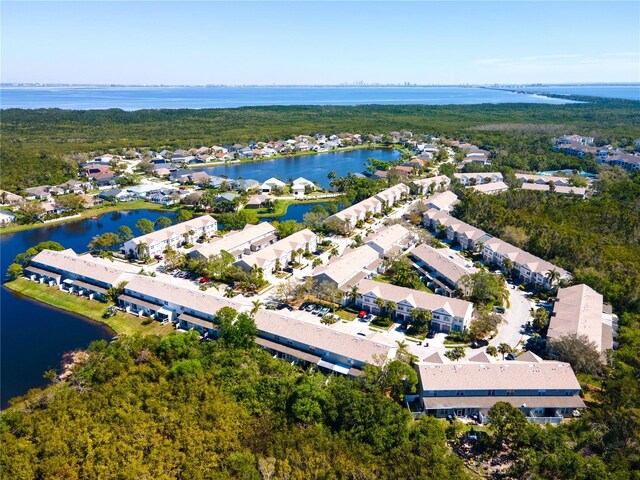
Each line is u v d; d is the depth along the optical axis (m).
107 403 83.88
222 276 145.62
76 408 82.19
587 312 116.06
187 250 174.00
